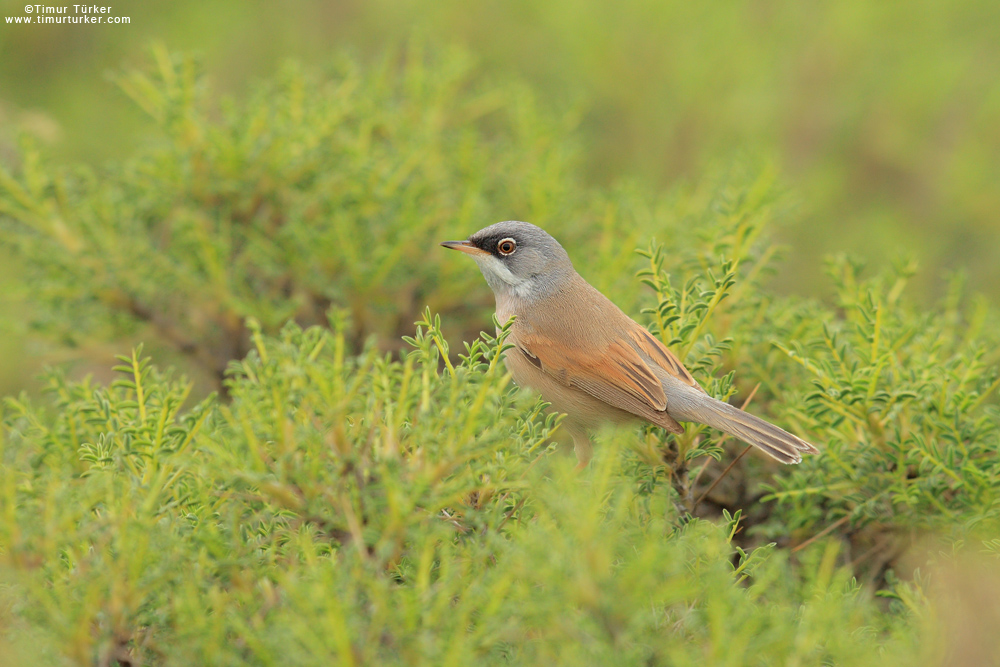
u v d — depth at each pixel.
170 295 12.98
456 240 12.57
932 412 8.91
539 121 15.16
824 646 5.66
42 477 6.89
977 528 8.20
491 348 6.87
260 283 13.04
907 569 9.10
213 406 7.35
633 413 9.48
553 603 5.09
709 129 18.06
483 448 5.89
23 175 12.64
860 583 9.06
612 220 13.10
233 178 12.62
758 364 10.30
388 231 12.47
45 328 12.41
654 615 5.40
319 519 5.96
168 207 12.92
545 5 18.17
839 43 17.86
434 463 5.89
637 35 17.91
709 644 5.54
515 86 15.65
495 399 6.01
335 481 5.89
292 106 13.48
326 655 5.05
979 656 6.20
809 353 9.64
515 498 6.87
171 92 12.71
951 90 17.75
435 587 5.44
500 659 5.75
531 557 5.14
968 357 9.52
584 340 10.37
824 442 9.38
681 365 9.37
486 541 6.24
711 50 17.73
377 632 5.17
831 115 18.08
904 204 18.05
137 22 17.95
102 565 5.70
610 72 18.08
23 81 17.58
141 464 7.38
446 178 14.25
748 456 10.27
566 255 11.10
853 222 17.58
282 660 5.23
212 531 5.96
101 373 13.47
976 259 17.38
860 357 9.26
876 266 16.56
